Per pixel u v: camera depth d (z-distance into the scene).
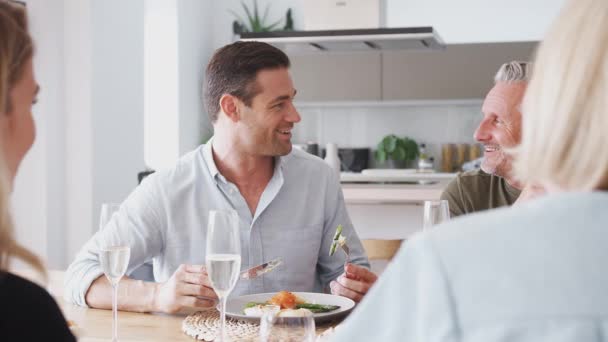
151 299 1.72
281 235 2.02
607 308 0.58
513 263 0.61
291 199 2.04
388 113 6.92
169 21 6.05
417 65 6.52
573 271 0.60
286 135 1.96
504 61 6.38
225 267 1.34
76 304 1.83
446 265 0.63
